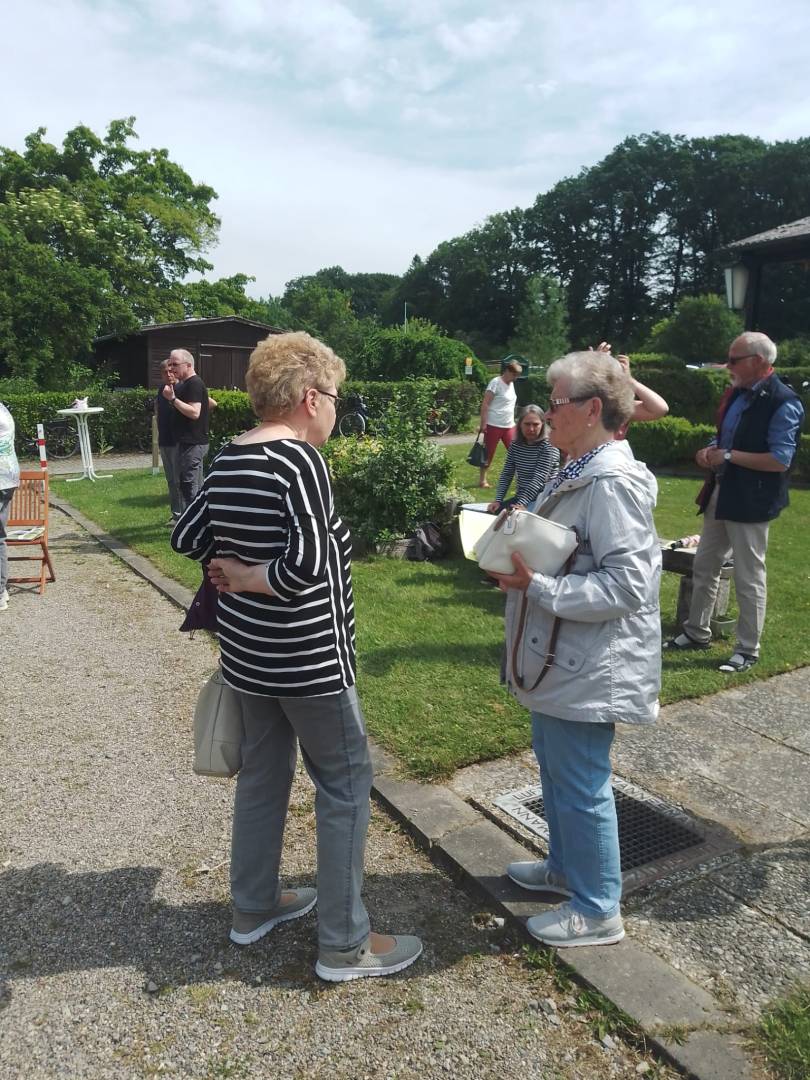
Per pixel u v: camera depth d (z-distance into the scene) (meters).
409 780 3.29
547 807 2.51
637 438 13.55
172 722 3.99
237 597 2.07
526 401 22.20
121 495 10.64
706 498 4.57
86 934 2.47
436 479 7.14
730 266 10.73
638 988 2.17
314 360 2.10
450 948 2.40
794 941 2.40
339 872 2.20
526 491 6.06
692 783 3.32
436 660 4.54
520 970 2.30
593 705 2.12
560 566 2.10
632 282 69.75
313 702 2.10
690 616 4.84
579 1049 2.03
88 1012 2.17
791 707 4.05
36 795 3.30
